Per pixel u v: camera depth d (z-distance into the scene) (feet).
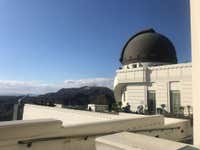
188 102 79.36
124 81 107.14
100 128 20.02
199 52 10.52
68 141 16.66
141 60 115.03
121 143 8.84
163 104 87.76
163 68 90.43
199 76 10.48
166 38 126.62
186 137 32.83
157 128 27.78
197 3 10.83
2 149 12.93
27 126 14.21
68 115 60.44
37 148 14.69
